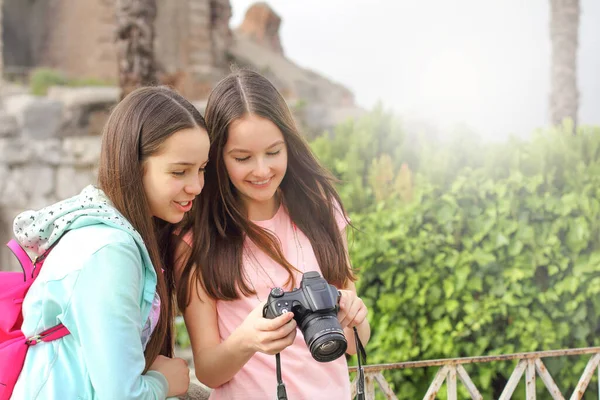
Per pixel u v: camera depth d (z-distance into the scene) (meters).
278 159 1.82
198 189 1.68
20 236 1.64
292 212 2.02
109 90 10.54
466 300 3.54
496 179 3.76
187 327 1.88
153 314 1.66
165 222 1.92
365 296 3.66
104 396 1.42
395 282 3.59
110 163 1.67
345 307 1.68
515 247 3.52
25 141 9.29
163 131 1.62
